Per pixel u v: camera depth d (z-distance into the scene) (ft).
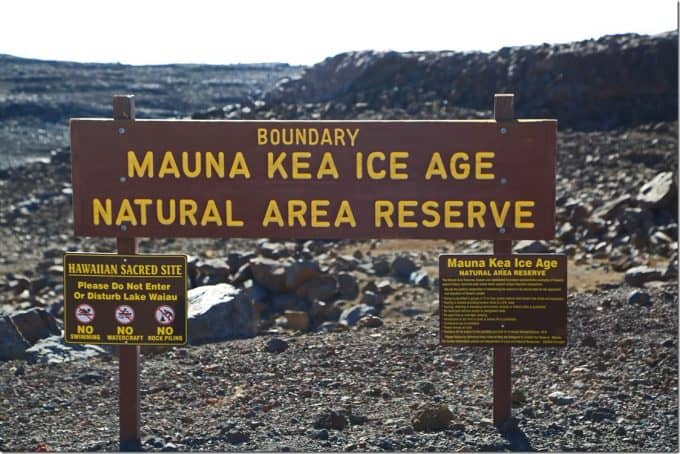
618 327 41.98
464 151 29.27
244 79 365.20
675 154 115.34
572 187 104.01
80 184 29.71
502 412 30.37
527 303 29.35
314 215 29.60
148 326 29.71
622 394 33.86
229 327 46.68
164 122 29.53
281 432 30.53
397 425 30.94
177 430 31.14
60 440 30.81
